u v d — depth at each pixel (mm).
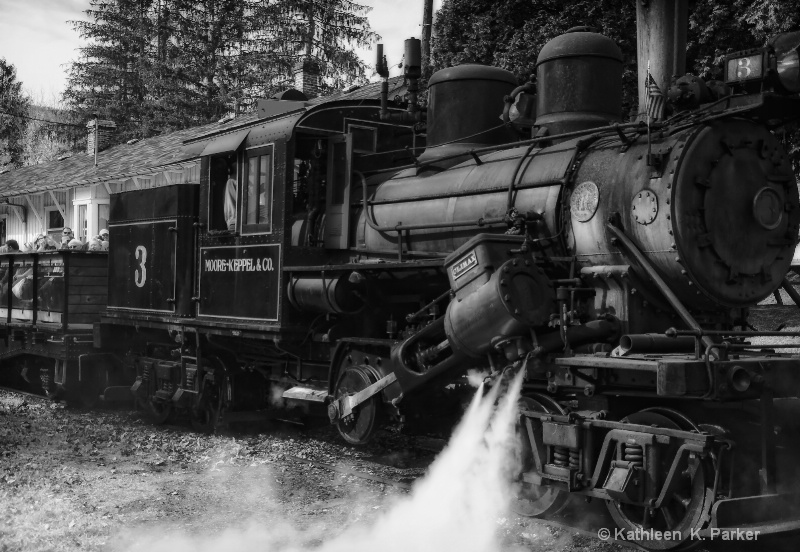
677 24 6879
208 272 9617
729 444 5164
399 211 7965
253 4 39344
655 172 5898
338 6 37219
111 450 8961
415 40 9195
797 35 5820
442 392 7598
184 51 39406
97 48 40469
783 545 5668
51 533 5867
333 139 8680
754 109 5828
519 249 6305
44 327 12469
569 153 6633
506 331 6098
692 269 5789
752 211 6039
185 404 10062
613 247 6113
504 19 14594
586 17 13195
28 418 11008
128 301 11125
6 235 27688
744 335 5477
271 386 9828
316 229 8789
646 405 5914
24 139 57719
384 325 8242
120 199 11445
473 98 7945
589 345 6102
